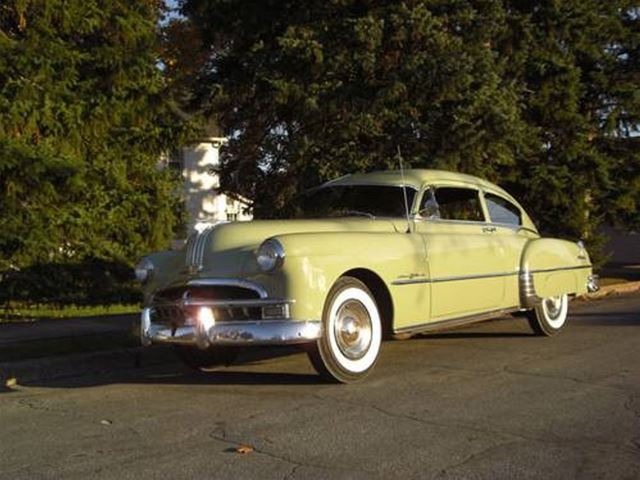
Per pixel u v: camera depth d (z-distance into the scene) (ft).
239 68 49.85
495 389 23.58
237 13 48.49
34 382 27.53
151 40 46.47
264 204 50.65
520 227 32.94
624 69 58.90
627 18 58.90
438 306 27.20
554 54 54.19
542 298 32.19
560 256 33.47
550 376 25.36
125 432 19.95
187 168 77.25
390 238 25.82
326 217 28.58
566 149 56.54
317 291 22.97
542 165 55.67
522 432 18.94
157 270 25.61
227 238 24.36
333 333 23.84
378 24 43.50
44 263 41.81
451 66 42.91
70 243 42.86
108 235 44.65
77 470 16.90
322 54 44.62
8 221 39.14
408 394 23.08
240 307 23.04
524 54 52.03
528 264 31.42
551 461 16.71
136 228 45.80
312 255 23.04
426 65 43.19
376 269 24.85
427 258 26.73
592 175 57.16
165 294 24.84
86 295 44.68
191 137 47.65
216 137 68.33
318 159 46.78
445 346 31.89
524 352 30.09
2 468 17.22
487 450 17.53
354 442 18.34
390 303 25.50
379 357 29.37
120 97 44.65
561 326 34.55
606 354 29.27
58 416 22.04
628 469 16.15
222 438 18.99
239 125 51.75
